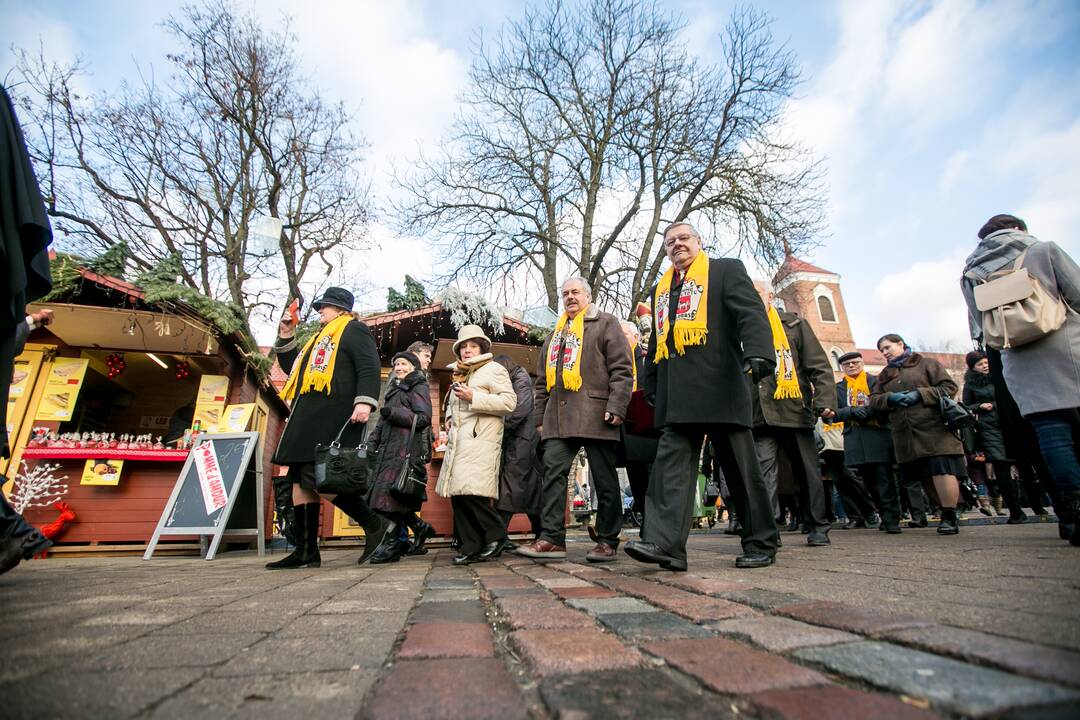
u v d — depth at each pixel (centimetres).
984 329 334
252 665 128
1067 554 274
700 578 252
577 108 1766
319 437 406
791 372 457
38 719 93
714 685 106
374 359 428
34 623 175
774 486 488
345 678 118
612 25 1683
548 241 1741
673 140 1642
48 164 1554
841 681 108
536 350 888
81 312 635
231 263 1736
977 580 205
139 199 1681
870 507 723
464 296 834
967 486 881
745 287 302
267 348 1733
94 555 629
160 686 112
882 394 558
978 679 99
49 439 645
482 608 204
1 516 249
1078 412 310
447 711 97
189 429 721
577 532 999
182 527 581
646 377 352
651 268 1708
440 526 797
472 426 434
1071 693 90
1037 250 324
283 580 310
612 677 114
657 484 304
